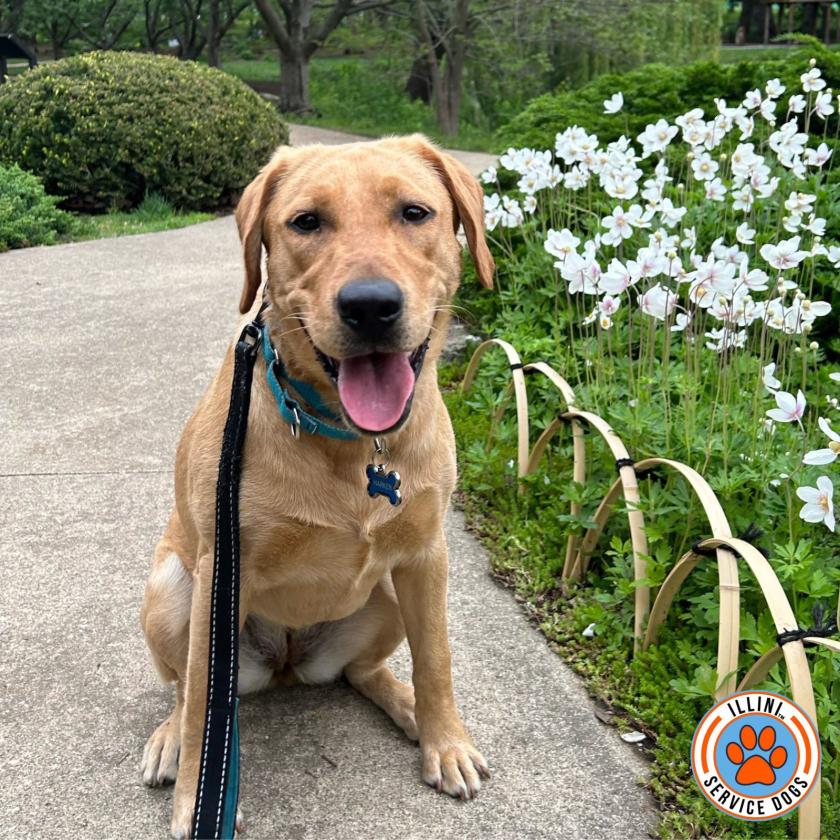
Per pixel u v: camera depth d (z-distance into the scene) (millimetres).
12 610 956
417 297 645
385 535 703
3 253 2574
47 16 7609
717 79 1979
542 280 1530
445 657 743
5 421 1447
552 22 5797
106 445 1363
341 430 668
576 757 752
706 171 1211
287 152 733
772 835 659
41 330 1889
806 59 1893
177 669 748
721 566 732
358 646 812
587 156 1272
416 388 694
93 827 683
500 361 1407
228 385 712
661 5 5621
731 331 1026
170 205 3197
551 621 938
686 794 702
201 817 584
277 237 691
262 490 673
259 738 780
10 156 3160
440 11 6059
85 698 824
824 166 1699
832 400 902
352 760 755
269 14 6309
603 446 1057
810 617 787
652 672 828
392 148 736
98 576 1021
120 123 3082
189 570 750
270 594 730
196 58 8305
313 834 677
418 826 685
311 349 662
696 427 1032
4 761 746
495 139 2316
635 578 877
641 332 1183
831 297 1342
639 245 1367
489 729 787
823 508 712
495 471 1202
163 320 1945
